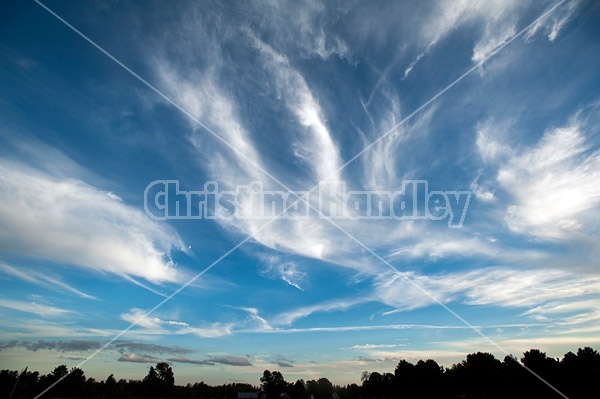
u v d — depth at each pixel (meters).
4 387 91.69
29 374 99.62
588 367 57.53
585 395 56.41
